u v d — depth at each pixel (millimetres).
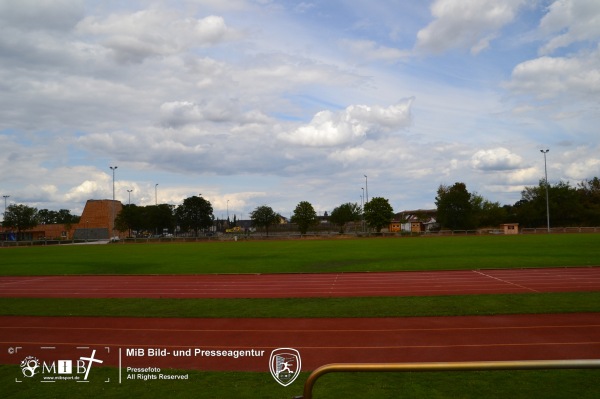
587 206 106562
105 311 18906
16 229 115812
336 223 125562
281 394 9594
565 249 42688
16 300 22297
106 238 119000
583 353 12156
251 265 36094
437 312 17078
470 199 114875
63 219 184875
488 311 17000
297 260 39156
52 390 10172
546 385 9680
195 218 132625
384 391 9555
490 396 9195
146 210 118938
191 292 23750
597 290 21234
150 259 44281
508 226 85500
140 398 9570
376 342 13547
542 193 105750
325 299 20625
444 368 5277
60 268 37719
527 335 13859
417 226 102750
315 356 12445
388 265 33156
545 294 20219
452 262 33875
